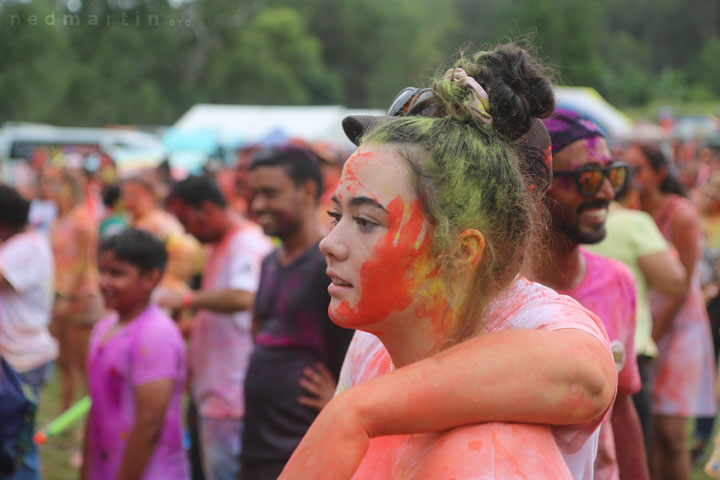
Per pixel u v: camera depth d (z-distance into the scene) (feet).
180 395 9.83
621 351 6.51
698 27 242.17
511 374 2.86
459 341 3.26
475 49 4.11
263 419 9.31
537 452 2.89
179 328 13.83
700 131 64.18
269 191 9.52
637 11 245.65
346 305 3.20
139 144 76.13
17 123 96.37
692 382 12.51
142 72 123.54
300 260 9.45
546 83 3.64
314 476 2.81
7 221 15.93
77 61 103.76
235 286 11.33
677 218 13.23
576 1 162.09
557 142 6.22
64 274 19.11
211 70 144.25
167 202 12.23
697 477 15.38
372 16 197.16
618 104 165.78
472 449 2.88
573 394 2.89
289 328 9.31
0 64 89.20
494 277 3.27
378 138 3.22
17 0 54.44
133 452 9.23
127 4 52.21
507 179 3.25
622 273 6.65
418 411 2.86
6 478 9.52
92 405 9.75
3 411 9.45
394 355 3.36
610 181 6.32
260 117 78.89
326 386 9.20
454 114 3.32
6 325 15.74
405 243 3.12
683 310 12.79
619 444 6.66
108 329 9.89
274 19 169.07
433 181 3.11
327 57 200.03
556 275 6.45
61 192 19.57
